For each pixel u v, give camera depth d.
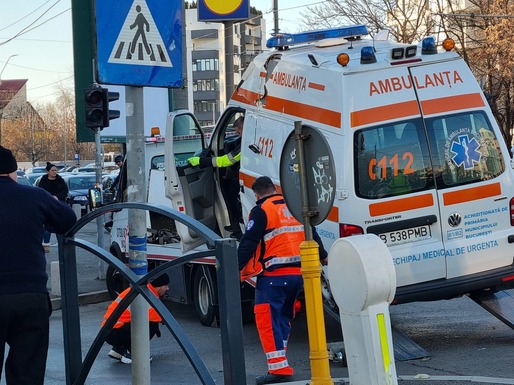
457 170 8.50
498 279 8.54
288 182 6.04
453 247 8.42
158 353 9.38
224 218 11.14
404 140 8.36
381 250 5.28
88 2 18.75
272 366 7.40
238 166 10.79
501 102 37.91
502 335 8.97
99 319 12.12
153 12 5.79
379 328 5.27
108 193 14.12
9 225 5.08
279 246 7.41
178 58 5.92
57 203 5.40
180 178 10.95
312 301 5.86
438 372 7.45
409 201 8.30
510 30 35.25
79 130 19.30
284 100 9.16
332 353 8.09
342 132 8.25
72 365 5.95
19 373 5.10
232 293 4.08
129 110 5.79
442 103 8.52
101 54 5.57
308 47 9.65
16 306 5.03
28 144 102.94
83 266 17.62
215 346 9.59
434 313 10.52
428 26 38.53
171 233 11.66
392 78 8.41
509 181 8.73
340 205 8.21
